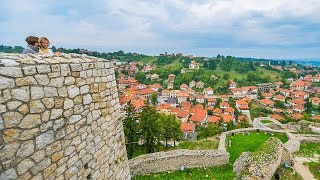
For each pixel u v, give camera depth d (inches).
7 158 194.9
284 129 1733.5
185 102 5713.6
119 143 391.5
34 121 218.2
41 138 226.4
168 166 954.1
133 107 1633.9
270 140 908.0
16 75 201.5
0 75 189.0
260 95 7130.9
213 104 5900.6
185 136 3627.0
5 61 197.6
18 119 203.2
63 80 254.8
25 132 209.8
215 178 892.6
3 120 191.2
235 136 1407.5
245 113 5438.0
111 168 361.7
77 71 278.1
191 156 974.4
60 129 250.7
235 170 900.0
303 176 866.8
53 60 249.1
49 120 235.9
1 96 189.3
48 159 235.1
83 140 289.6
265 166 724.0
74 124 272.7
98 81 325.1
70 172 266.5
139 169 908.0
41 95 225.6
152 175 917.8
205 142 1457.9
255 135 1418.6
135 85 7603.4
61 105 251.6
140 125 1624.0
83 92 289.6
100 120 329.1
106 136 346.0
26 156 211.0
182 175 920.9
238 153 1154.0
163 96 6870.1
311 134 1467.8
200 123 4328.3
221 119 4308.6
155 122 1658.5
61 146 252.2
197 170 962.1
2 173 191.3
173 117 2190.0
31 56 241.8
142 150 1689.2
